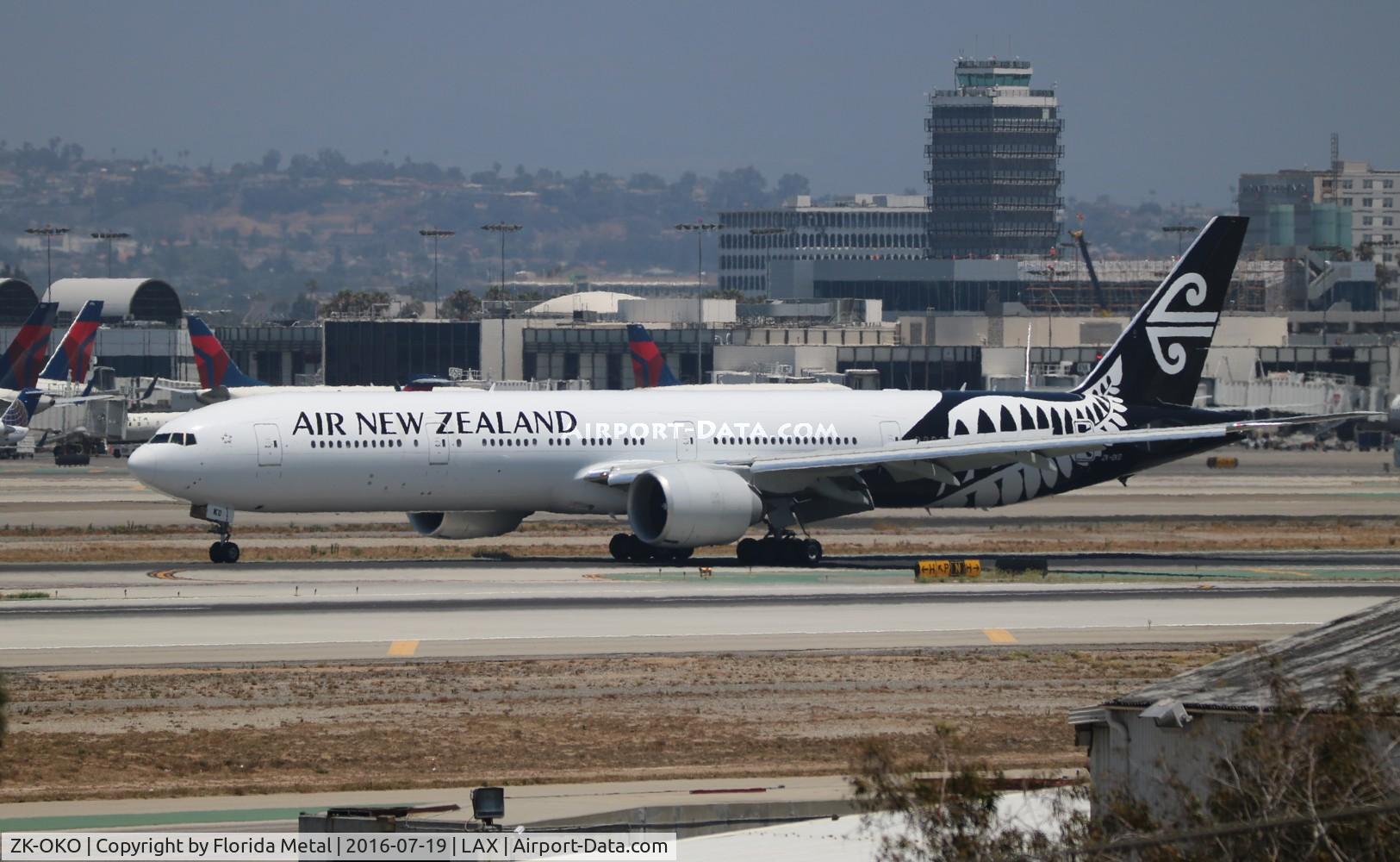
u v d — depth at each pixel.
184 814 122.50
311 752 143.12
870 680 174.50
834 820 118.75
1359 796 84.19
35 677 172.12
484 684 170.62
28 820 120.56
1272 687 95.69
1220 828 80.88
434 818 115.81
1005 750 145.38
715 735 149.75
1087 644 196.25
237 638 194.00
